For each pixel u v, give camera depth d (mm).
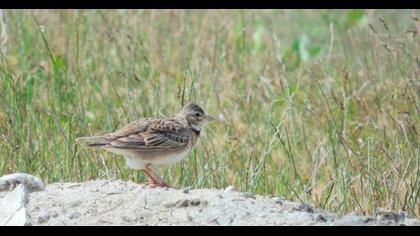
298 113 15836
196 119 12359
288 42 21953
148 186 11312
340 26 21922
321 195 12852
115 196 10773
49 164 13039
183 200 10398
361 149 14016
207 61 17250
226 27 19688
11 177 11133
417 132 13781
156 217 10188
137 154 11688
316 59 18375
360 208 11969
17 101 13727
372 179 12523
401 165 12820
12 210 10469
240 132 15180
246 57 18672
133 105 13867
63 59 16797
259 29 20391
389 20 21844
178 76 17094
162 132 11852
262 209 10344
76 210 10484
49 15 19047
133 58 17109
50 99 15281
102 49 17750
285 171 13562
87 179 12875
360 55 17453
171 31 19547
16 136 13398
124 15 19719
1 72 14992
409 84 15203
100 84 16781
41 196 10883
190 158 12961
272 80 16734
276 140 14508
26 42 18047
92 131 14578
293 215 10227
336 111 15320
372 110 15383
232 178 13539
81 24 18422
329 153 13852
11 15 18875
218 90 16547
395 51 16375
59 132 14219
